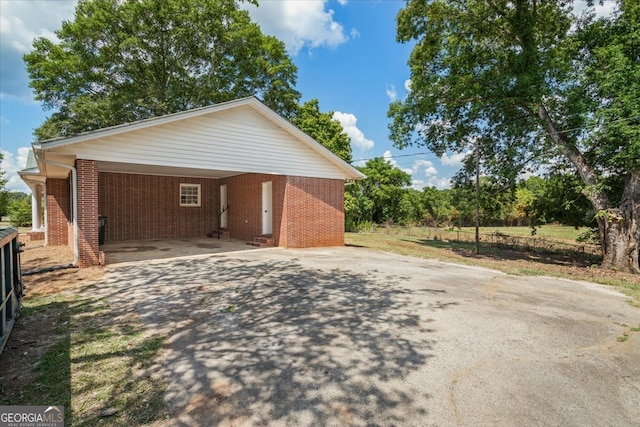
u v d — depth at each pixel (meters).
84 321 4.27
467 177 15.73
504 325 4.35
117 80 20.92
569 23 11.87
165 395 2.60
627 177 10.61
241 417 2.33
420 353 3.44
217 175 14.31
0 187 21.42
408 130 14.95
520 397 2.65
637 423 2.34
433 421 2.32
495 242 19.08
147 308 4.84
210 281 6.58
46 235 12.69
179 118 9.07
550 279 7.65
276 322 4.30
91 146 7.94
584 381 2.93
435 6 12.38
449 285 6.66
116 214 12.87
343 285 6.41
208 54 21.30
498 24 12.66
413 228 26.34
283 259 9.35
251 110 10.70
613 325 4.44
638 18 9.90
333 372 3.00
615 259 10.38
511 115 13.02
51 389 2.66
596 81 10.44
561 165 13.05
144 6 18.25
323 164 12.64
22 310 4.66
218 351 3.42
